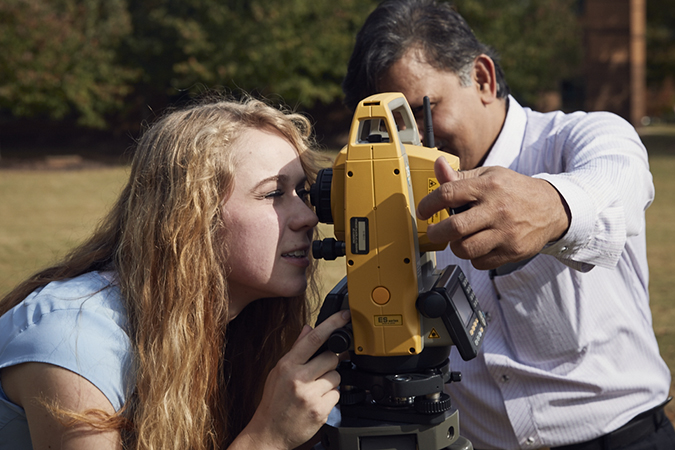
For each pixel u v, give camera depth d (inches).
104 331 52.9
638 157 62.3
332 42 841.5
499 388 76.0
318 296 74.5
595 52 1140.5
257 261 57.2
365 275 50.4
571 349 72.9
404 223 49.6
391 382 50.8
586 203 47.9
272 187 57.2
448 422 52.7
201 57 842.2
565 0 988.6
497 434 77.9
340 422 53.9
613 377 73.9
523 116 80.3
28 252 297.4
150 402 54.0
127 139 992.2
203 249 56.3
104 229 65.1
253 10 809.5
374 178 49.8
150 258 56.6
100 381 50.9
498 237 43.0
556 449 76.5
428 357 52.7
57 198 495.2
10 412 52.9
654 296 229.9
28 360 50.4
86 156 874.1
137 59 865.5
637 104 1154.7
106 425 50.2
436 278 55.2
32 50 733.9
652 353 76.9
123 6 836.0
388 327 50.6
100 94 797.2
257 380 69.8
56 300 53.4
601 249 50.3
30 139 1003.9
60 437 49.9
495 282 73.0
